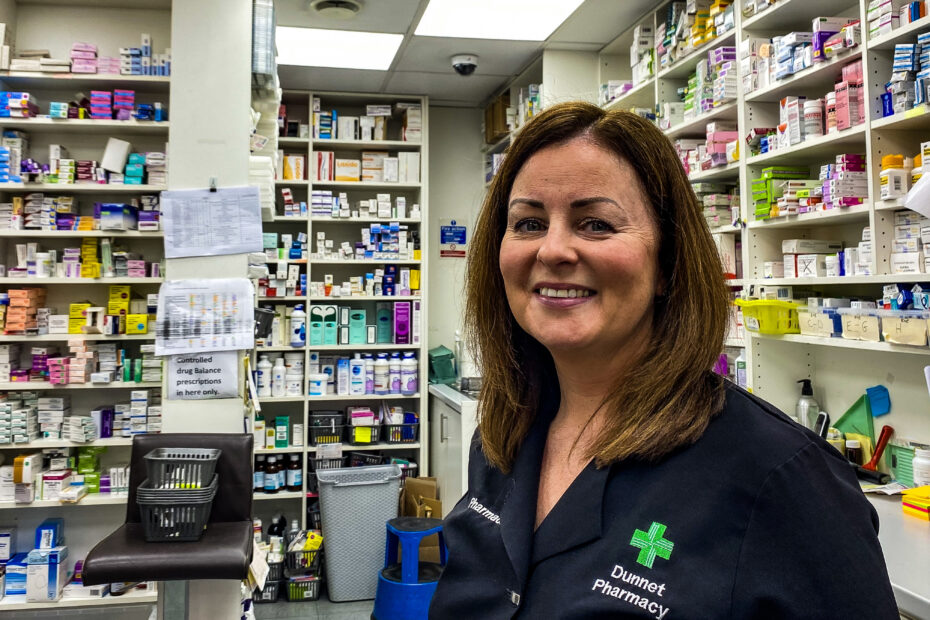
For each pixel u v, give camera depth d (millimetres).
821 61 2133
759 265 2484
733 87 2529
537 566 704
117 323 3379
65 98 3445
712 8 2666
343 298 4539
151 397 3488
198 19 2633
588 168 699
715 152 2639
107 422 3391
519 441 865
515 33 3621
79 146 3490
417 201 4809
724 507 613
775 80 2346
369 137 4633
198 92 2629
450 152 5133
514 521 752
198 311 2609
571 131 730
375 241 4629
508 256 771
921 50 1809
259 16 2693
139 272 3412
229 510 2273
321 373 4582
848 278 2035
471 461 962
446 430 4234
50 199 3359
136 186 3352
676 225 724
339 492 3885
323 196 4551
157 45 3428
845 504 614
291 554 3947
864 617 567
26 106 3236
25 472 3160
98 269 3357
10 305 3266
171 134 2611
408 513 4270
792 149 2244
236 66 2646
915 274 1798
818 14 2361
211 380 2617
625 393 718
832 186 2092
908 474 2105
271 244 4328
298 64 4156
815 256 2195
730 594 584
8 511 3398
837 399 2438
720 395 685
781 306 2270
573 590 650
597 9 3287
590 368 770
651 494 650
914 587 1291
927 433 2082
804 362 2545
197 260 2621
